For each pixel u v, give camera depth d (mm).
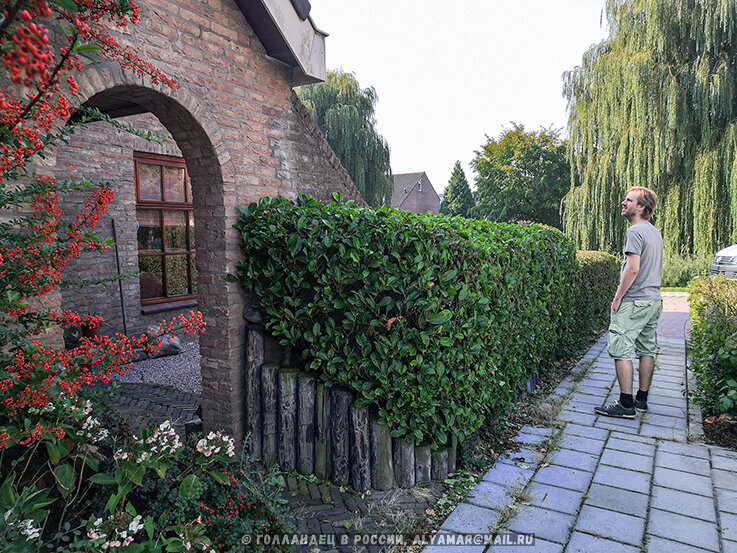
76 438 1823
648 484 2871
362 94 19078
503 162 30688
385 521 2566
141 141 6867
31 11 1013
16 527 1405
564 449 3393
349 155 18406
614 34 13492
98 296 6367
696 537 2338
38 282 1590
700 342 4527
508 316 3762
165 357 6672
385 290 3037
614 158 13992
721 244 12734
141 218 7289
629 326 3945
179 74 2871
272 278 3264
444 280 2912
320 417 3117
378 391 2926
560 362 5863
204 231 3338
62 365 1561
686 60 12633
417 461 3012
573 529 2428
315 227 3090
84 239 1607
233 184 3301
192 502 1999
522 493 2758
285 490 2984
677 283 14305
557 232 5641
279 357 3482
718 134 12484
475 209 32688
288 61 3695
